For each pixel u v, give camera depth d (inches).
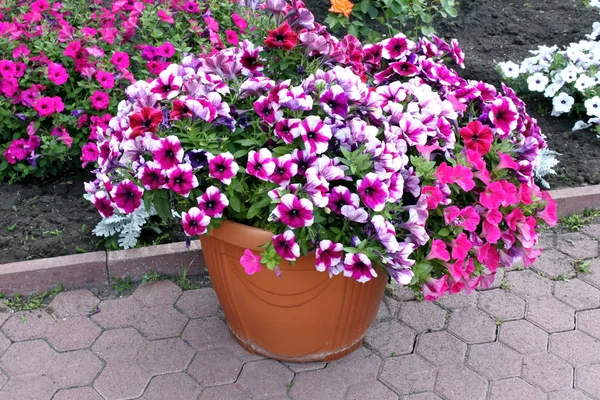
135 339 122.5
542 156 161.6
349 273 91.0
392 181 93.1
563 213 156.2
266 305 106.7
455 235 98.3
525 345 123.0
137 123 93.2
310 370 116.6
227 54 105.3
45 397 111.1
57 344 121.1
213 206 94.0
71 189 154.5
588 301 133.3
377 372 116.7
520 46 204.8
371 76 121.2
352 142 95.7
